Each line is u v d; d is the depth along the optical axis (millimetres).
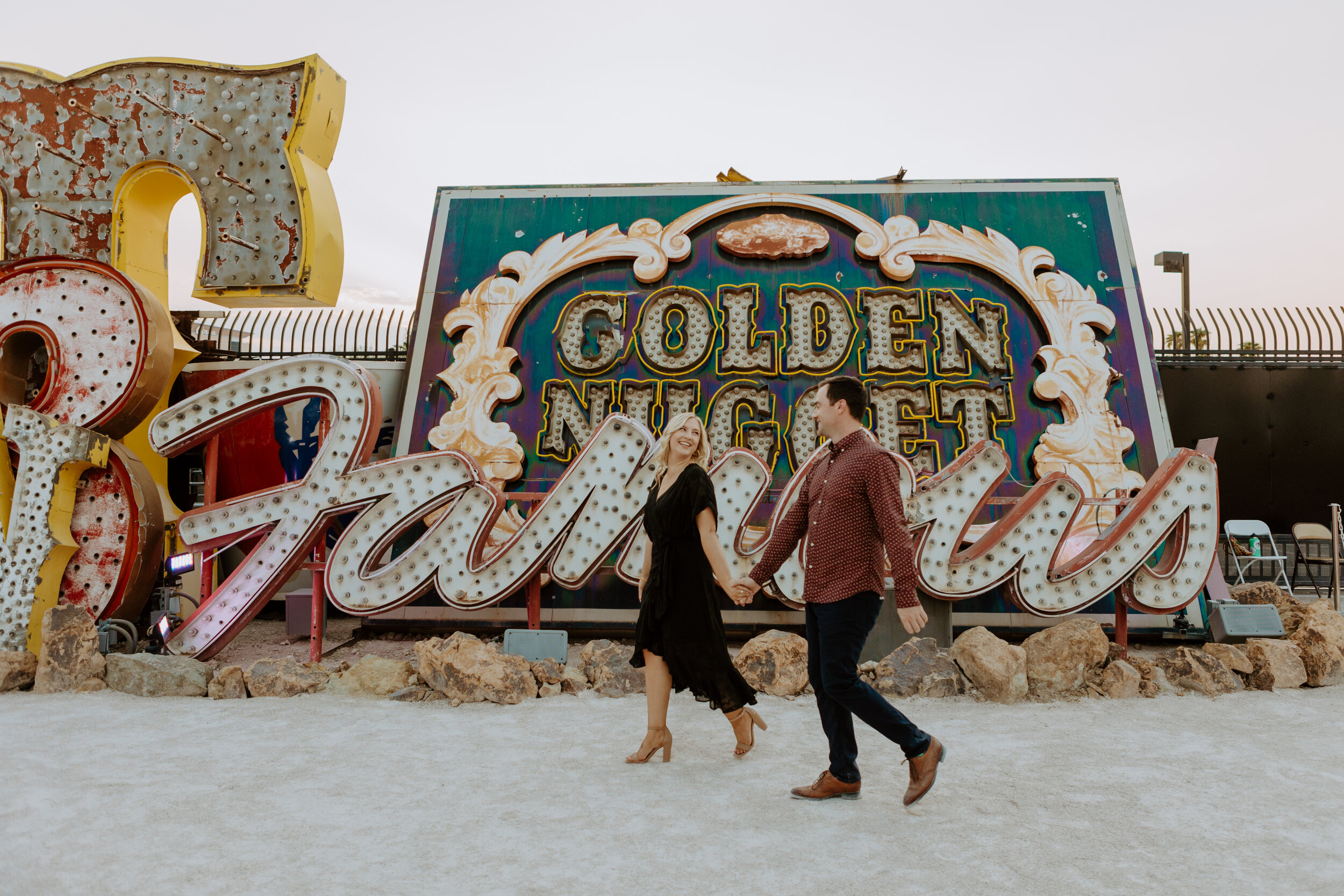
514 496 7648
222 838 3574
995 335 9617
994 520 9016
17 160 9172
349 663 6914
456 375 9758
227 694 6297
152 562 7562
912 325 9719
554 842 3523
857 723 5543
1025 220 10148
